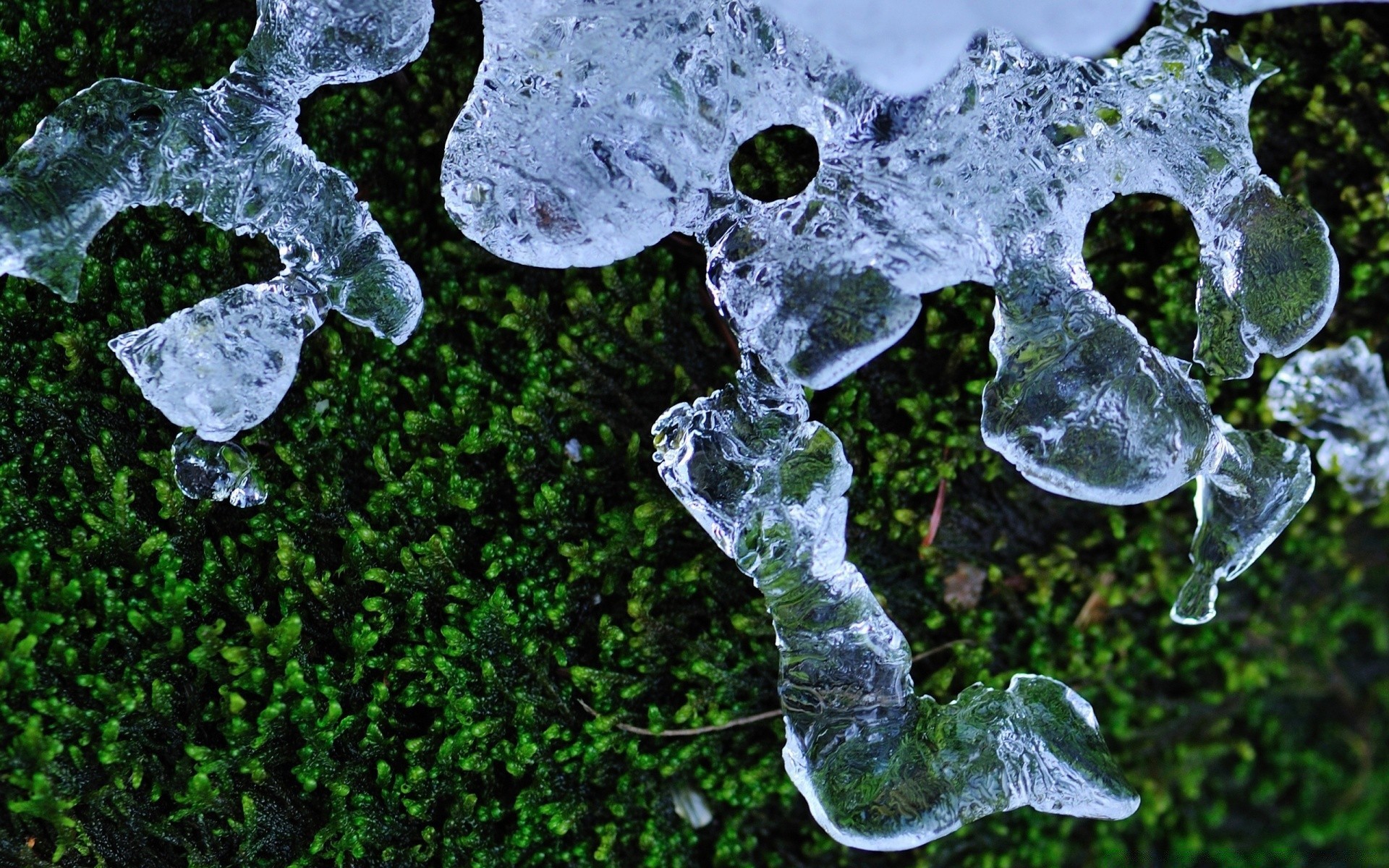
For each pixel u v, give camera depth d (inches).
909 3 17.8
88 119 19.6
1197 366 22.3
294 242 20.0
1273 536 20.4
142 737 20.6
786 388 20.0
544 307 21.4
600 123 19.3
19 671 20.2
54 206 19.4
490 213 19.4
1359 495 23.0
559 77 19.3
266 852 20.8
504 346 21.5
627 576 21.4
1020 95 19.6
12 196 19.4
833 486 20.0
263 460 21.1
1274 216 20.1
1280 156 22.3
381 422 21.2
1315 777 25.3
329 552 21.1
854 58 18.1
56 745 20.2
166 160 19.7
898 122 19.2
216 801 20.5
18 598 20.3
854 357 19.2
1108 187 20.0
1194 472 19.8
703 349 21.7
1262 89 22.1
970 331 21.7
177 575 20.8
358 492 21.3
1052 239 19.7
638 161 19.3
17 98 21.0
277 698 20.5
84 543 20.6
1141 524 22.6
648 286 21.5
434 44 21.5
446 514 21.2
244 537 20.9
